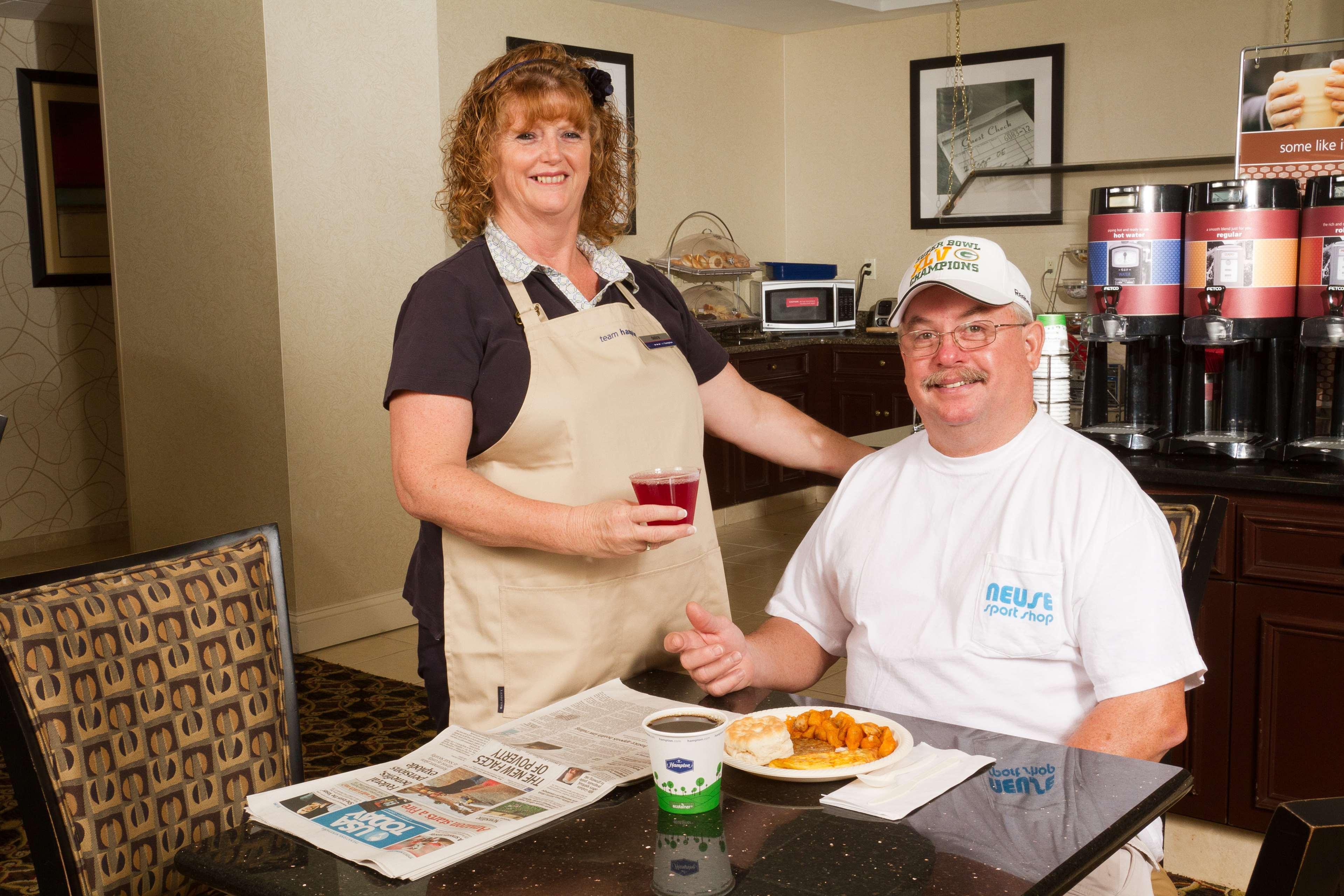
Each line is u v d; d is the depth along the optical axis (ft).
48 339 17.60
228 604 4.85
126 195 13.97
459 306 5.15
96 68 16.57
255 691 4.88
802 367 18.57
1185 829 7.88
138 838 4.33
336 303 12.87
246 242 12.53
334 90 12.61
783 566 16.49
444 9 15.21
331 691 11.68
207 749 4.65
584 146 5.41
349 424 13.15
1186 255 7.77
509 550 5.22
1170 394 8.07
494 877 3.19
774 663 5.24
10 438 17.34
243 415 12.95
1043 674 4.75
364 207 13.03
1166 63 16.78
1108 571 4.58
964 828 3.40
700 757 3.50
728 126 19.63
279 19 12.03
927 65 18.86
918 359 5.01
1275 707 7.32
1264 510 7.19
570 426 5.23
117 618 4.42
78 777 4.14
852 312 19.16
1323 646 7.10
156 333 13.87
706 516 5.90
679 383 5.67
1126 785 3.68
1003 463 4.94
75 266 17.72
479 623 5.30
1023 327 4.93
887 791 3.65
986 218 18.57
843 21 19.22
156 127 13.37
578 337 5.34
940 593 4.98
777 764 3.88
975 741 4.09
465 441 5.14
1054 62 17.63
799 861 3.22
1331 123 9.15
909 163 19.39
